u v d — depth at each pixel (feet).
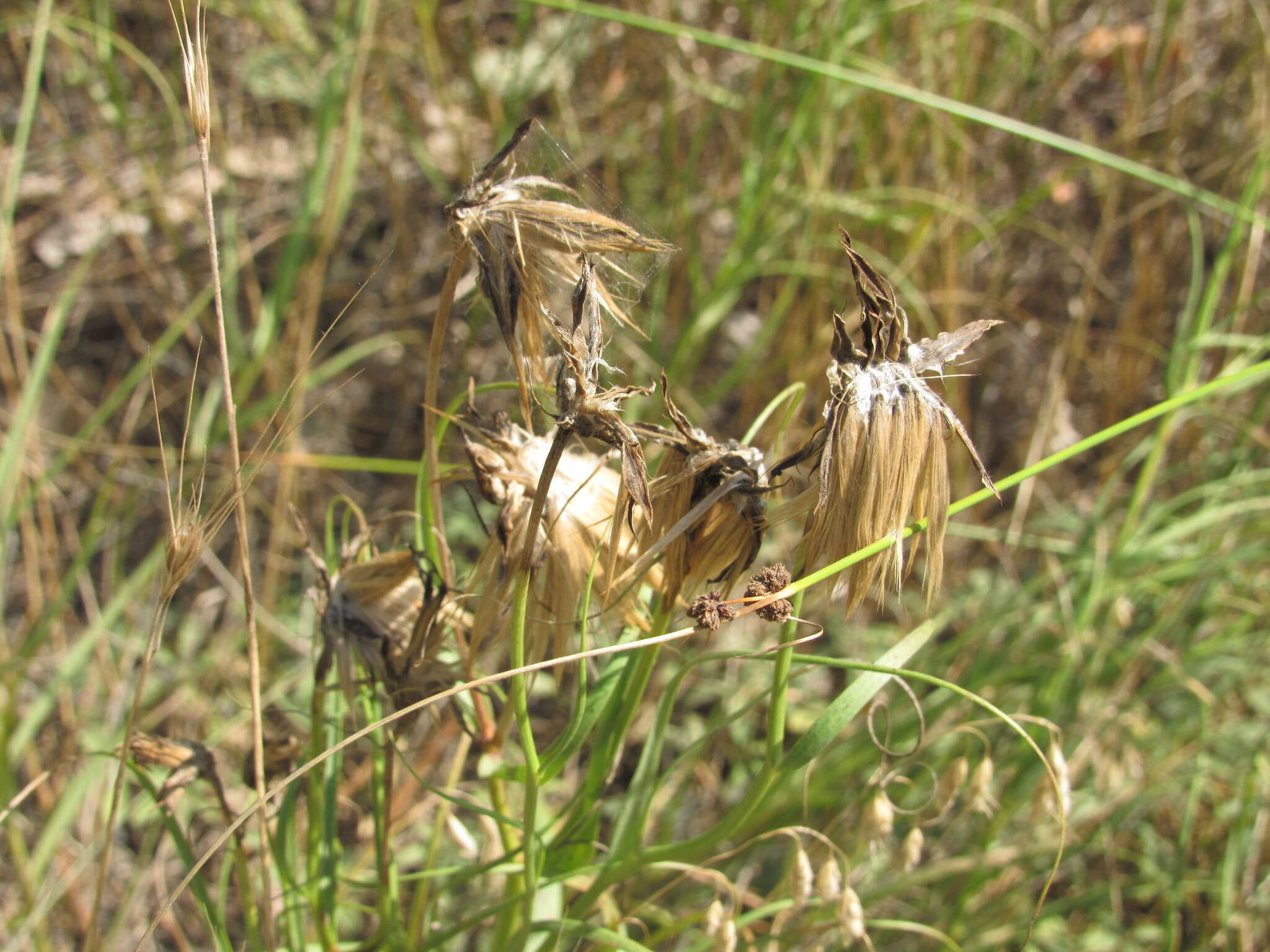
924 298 1.73
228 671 1.65
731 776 1.57
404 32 1.94
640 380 1.61
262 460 0.90
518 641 0.87
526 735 0.90
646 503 0.81
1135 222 1.82
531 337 0.89
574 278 0.87
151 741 0.98
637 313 1.60
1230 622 1.56
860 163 1.75
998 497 0.89
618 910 1.17
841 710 0.90
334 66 1.53
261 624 1.58
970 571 1.78
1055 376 1.67
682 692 1.65
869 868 1.36
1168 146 1.80
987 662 1.49
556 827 1.16
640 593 0.96
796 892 0.97
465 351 1.82
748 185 1.65
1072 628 1.30
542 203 0.87
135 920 1.49
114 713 1.59
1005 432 1.97
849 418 0.84
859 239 1.77
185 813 1.41
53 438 1.58
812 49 1.65
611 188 1.82
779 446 0.96
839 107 1.68
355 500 1.88
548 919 1.04
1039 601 1.62
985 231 1.59
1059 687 1.31
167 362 1.96
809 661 0.90
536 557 0.91
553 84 1.79
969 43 1.75
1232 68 1.98
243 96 2.02
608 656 0.98
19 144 1.33
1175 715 1.51
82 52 1.94
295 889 1.03
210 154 1.98
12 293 1.54
